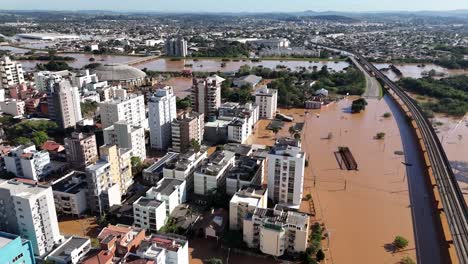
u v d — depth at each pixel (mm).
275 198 190750
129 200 191625
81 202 180000
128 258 128125
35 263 138125
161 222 168000
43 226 147875
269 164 185625
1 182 153500
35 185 151125
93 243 147125
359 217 183375
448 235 167875
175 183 186750
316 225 171875
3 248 121812
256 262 150250
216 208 184500
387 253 156875
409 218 183375
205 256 153000
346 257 154000
